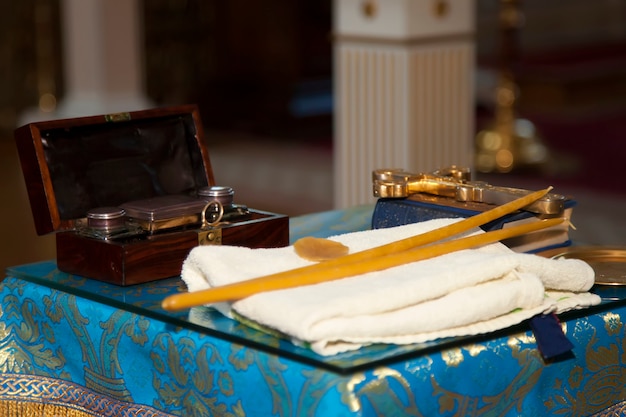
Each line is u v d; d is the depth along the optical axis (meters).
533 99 8.53
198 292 1.36
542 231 1.82
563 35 9.91
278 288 1.41
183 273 1.56
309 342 1.34
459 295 1.44
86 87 6.70
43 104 7.78
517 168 6.12
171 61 8.33
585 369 1.59
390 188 1.86
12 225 4.87
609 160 6.39
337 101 4.44
